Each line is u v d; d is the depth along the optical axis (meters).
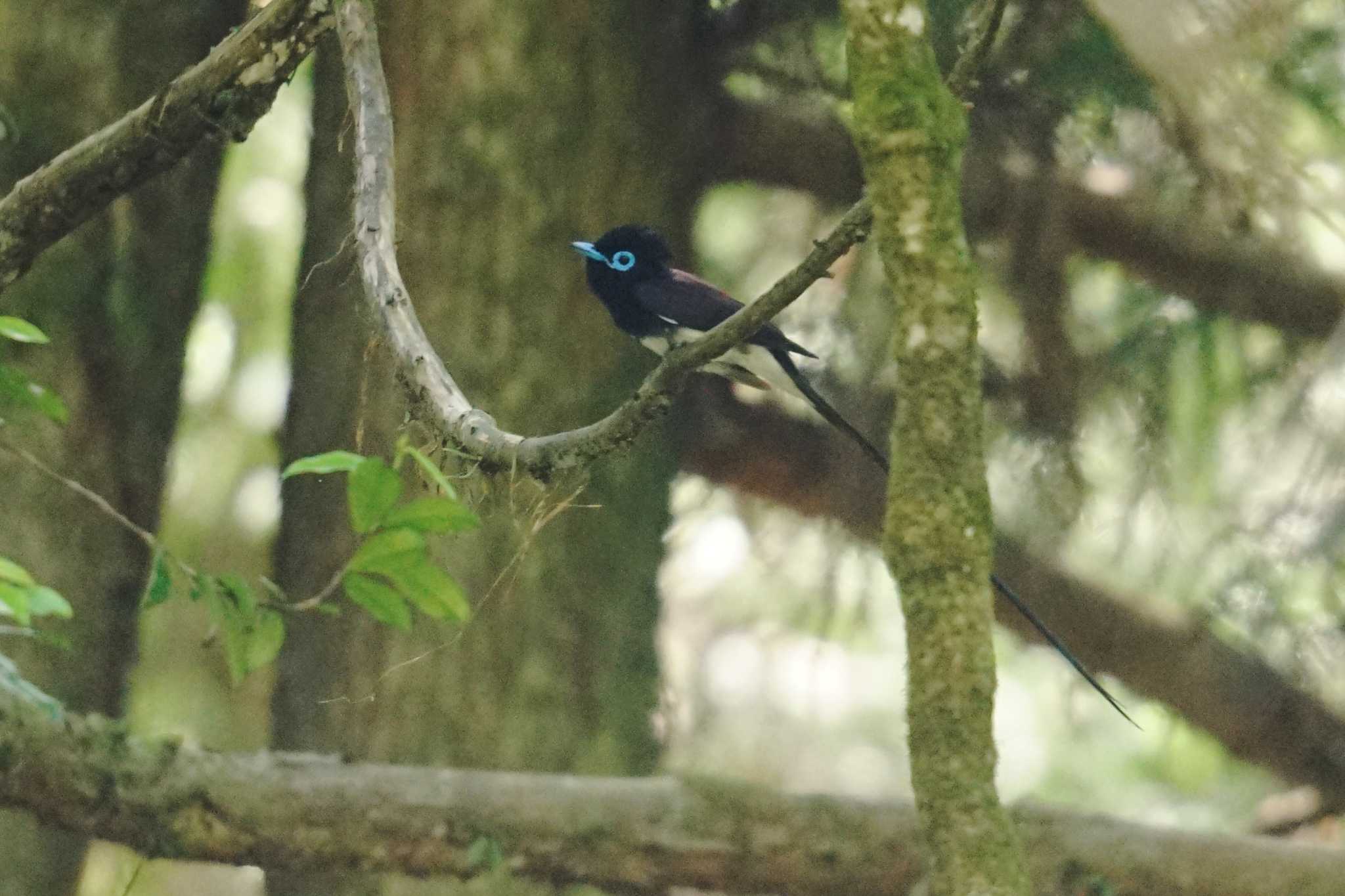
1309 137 9.91
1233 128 7.83
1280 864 7.91
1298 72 9.69
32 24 10.24
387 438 10.49
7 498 10.02
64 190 7.29
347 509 10.66
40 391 5.68
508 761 10.33
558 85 11.09
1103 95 10.69
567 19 11.13
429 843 7.92
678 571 14.79
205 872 14.73
